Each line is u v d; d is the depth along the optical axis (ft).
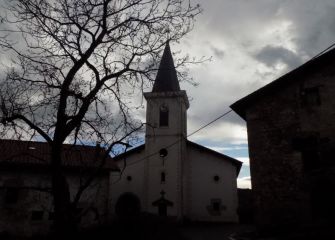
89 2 27.66
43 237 65.62
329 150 47.70
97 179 74.79
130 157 104.58
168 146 101.40
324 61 54.39
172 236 59.41
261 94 57.16
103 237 53.98
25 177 70.03
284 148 53.16
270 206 51.11
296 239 40.93
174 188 96.43
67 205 23.89
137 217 74.08
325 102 52.70
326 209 47.26
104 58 28.71
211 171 100.68
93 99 27.53
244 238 52.90
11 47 25.96
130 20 28.63
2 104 24.76
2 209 66.95
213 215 96.17
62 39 27.63
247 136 56.44
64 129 25.05
